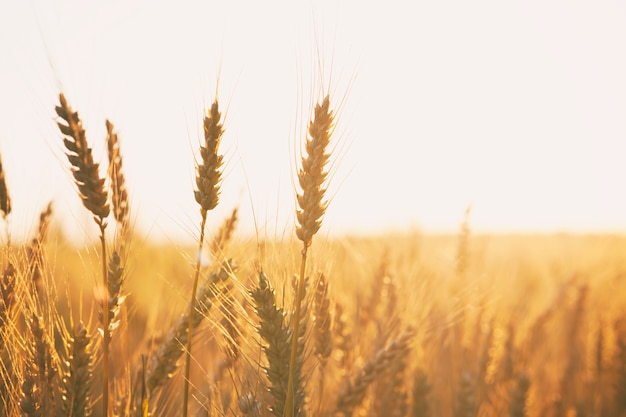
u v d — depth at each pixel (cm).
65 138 54
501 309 121
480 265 131
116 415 66
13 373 62
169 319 72
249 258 68
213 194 58
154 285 96
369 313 88
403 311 85
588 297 137
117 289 60
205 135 58
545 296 138
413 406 85
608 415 124
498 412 103
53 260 64
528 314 129
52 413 61
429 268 111
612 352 125
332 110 56
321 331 68
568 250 160
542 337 127
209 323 68
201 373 83
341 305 81
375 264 98
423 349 95
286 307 63
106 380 58
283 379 61
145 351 72
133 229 62
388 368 77
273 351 60
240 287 63
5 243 63
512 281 136
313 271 66
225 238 69
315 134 55
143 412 60
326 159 55
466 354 106
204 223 58
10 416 62
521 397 94
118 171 60
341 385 77
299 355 62
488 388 101
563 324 134
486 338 102
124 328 67
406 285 90
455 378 99
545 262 156
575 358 123
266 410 64
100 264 60
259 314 61
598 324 131
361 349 85
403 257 108
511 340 107
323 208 55
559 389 118
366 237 102
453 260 112
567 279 137
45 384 61
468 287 101
